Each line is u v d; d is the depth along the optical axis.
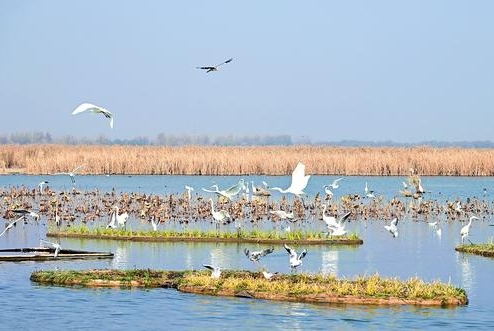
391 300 44.25
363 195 120.50
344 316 41.75
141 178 159.75
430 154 155.12
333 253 62.59
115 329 39.72
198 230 69.81
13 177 163.38
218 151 158.88
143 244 67.00
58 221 76.12
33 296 46.12
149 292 47.00
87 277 49.34
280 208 89.81
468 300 45.19
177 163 150.75
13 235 72.50
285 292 45.28
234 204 87.44
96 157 149.88
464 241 70.62
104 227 74.31
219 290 46.34
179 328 39.75
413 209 94.19
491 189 136.25
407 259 59.81
